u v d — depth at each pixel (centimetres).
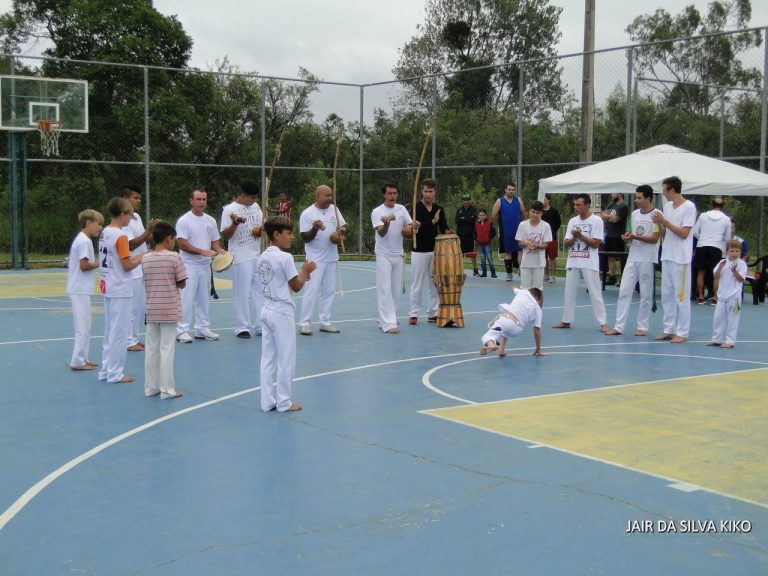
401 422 725
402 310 1527
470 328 1295
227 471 590
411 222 1287
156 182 2444
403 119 2456
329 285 1245
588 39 2306
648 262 1205
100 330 1259
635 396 830
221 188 2520
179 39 3388
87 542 464
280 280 749
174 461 613
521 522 493
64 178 2388
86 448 647
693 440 673
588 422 728
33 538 470
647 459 620
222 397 823
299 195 2533
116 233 867
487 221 2091
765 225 1834
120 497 537
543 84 2162
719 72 1947
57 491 549
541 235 1351
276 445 655
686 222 1153
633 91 1947
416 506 520
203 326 1176
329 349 1102
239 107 2758
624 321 1231
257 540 466
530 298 1051
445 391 850
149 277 811
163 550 453
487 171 2278
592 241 1238
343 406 785
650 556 445
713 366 991
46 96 2188
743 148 1862
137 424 720
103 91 2734
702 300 1609
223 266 1115
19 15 3672
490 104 2355
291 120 2572
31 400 809
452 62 4934
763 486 561
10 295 1709
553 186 1627
